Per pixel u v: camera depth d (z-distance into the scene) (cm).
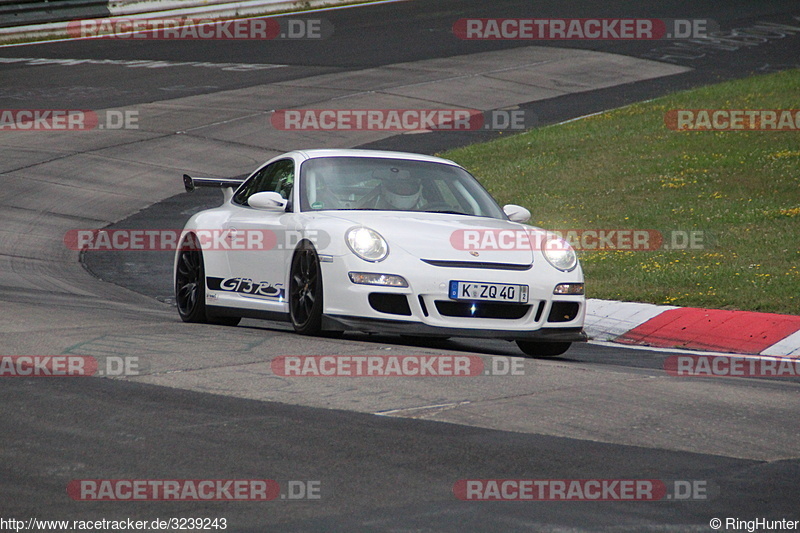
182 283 3067
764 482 1412
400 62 10244
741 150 6316
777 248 4269
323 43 11412
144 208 5884
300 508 1240
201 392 1831
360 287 2381
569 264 2547
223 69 10050
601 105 8481
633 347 3044
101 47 11369
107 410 1681
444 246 2453
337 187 2742
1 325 2545
